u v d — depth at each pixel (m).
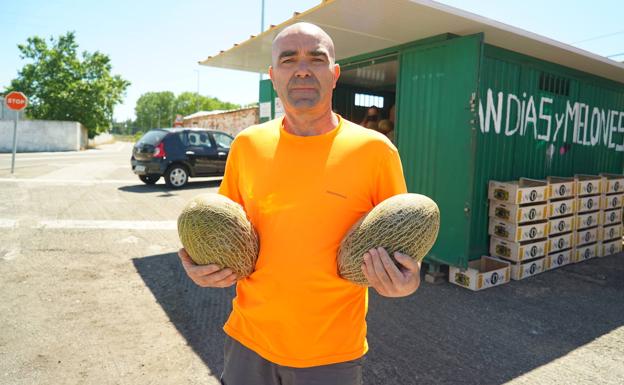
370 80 8.64
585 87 7.33
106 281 5.26
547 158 6.81
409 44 5.77
